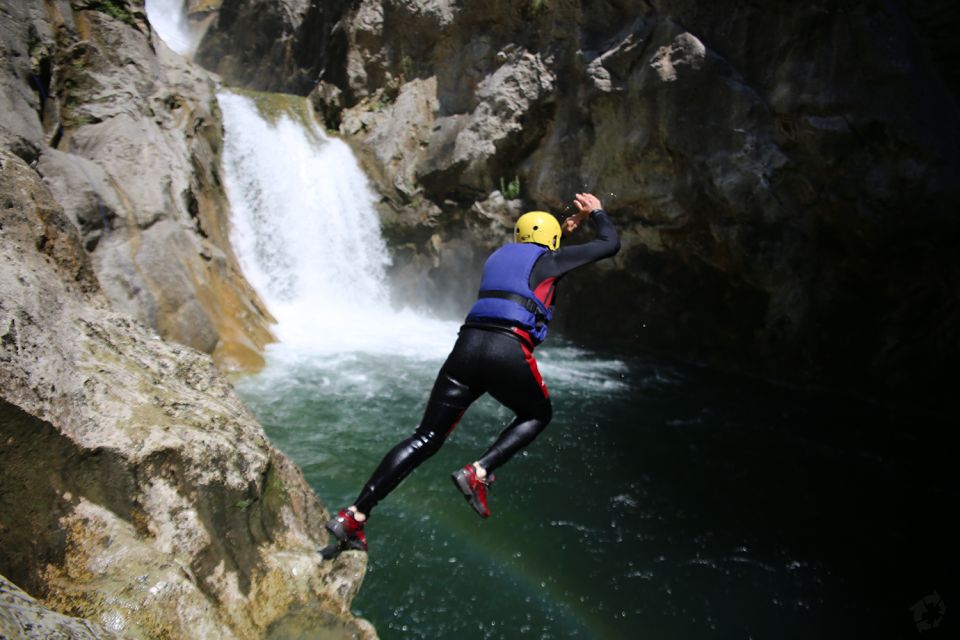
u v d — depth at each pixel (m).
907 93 7.23
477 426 5.89
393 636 2.94
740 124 8.09
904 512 5.05
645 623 3.42
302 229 10.24
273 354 7.08
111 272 5.29
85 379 2.35
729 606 3.66
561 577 3.69
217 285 6.78
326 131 12.20
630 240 9.94
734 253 8.78
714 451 6.01
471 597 3.33
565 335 10.93
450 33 11.36
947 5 7.57
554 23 9.84
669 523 4.52
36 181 3.04
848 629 3.58
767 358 8.95
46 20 6.19
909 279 7.79
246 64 15.73
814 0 7.45
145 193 6.08
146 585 1.96
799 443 6.42
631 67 8.84
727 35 8.13
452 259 11.31
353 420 5.54
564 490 4.84
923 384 7.72
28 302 2.33
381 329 9.45
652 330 10.27
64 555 1.93
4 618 1.25
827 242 8.27
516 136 10.43
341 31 12.84
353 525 2.42
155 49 8.49
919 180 7.24
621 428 6.41
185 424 2.55
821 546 4.43
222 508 2.46
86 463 2.09
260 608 2.39
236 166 9.55
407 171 11.45
